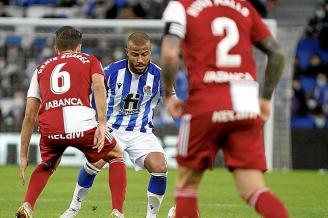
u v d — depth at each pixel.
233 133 15.42
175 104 15.70
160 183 22.70
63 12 61.81
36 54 52.41
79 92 20.08
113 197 20.77
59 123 19.95
